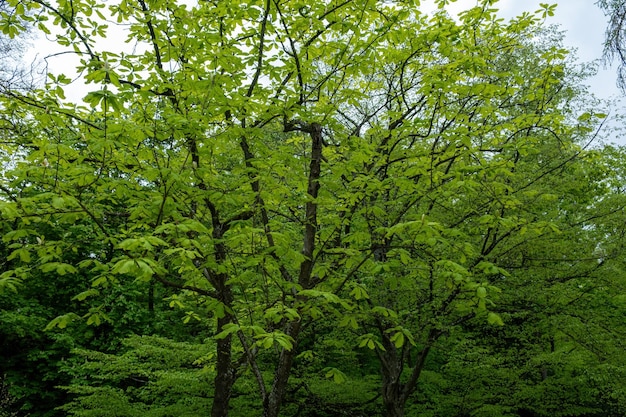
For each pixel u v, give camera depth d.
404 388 8.03
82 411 7.64
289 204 5.59
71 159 4.55
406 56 6.25
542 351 8.53
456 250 5.12
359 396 8.67
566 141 7.43
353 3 5.43
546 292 7.14
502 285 7.32
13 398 15.42
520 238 7.07
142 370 7.79
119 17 5.41
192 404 8.01
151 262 3.30
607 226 7.64
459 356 7.96
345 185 6.98
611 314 8.23
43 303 14.63
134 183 4.49
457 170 5.09
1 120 5.48
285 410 8.72
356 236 5.02
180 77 4.71
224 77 4.33
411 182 5.12
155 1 5.20
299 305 4.66
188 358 8.23
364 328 7.82
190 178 4.37
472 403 8.59
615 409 9.52
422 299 7.50
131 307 14.30
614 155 12.51
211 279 5.26
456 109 7.05
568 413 8.54
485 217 4.98
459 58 5.96
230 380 5.97
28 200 3.68
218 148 5.00
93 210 4.53
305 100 5.84
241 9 5.09
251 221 5.54
